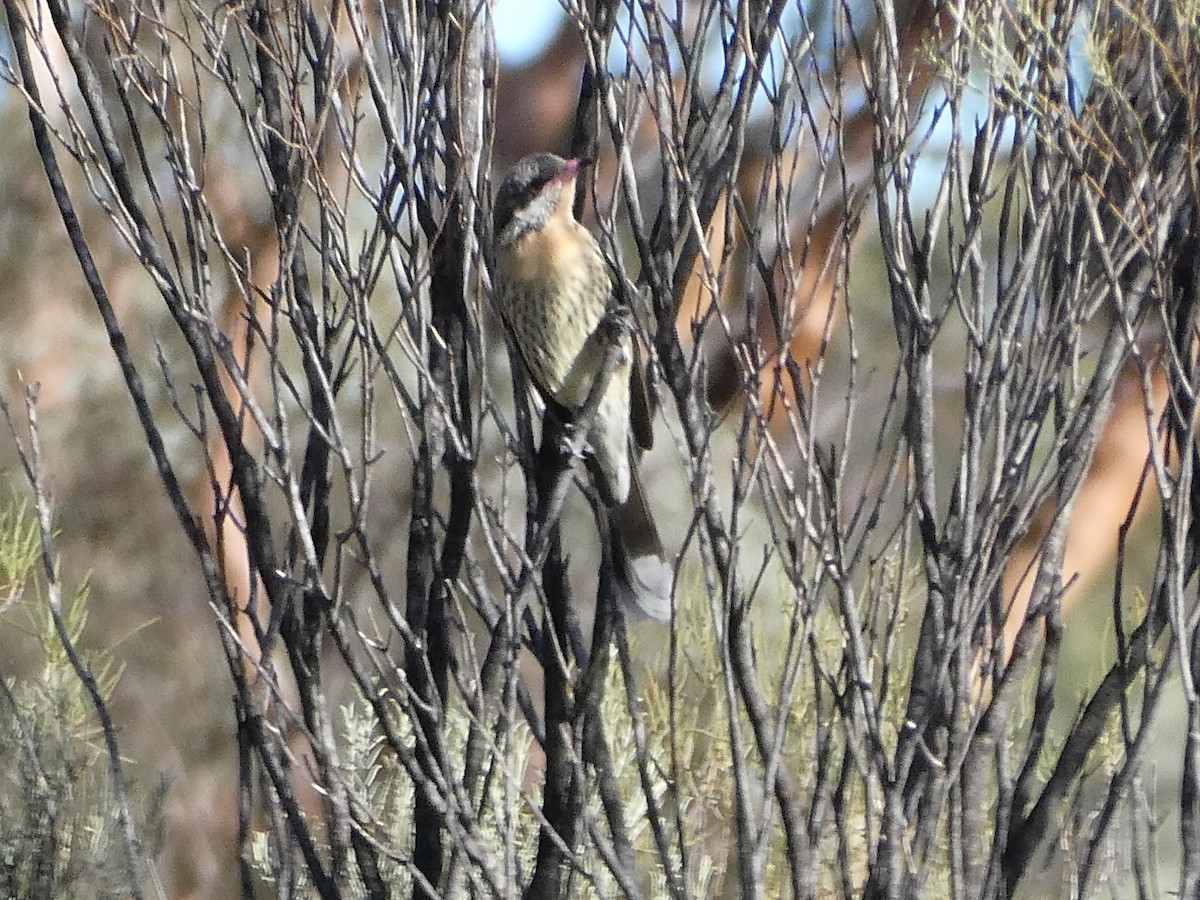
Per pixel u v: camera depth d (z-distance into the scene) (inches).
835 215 351.3
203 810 634.2
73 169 646.5
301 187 249.1
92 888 315.0
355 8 252.7
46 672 334.3
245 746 260.7
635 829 316.5
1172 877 419.2
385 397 621.0
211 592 259.8
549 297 358.9
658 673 389.1
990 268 447.8
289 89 264.4
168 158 253.0
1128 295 255.9
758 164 350.9
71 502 641.0
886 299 615.5
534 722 277.6
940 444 642.2
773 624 373.4
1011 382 257.4
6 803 326.0
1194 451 264.2
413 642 249.9
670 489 610.5
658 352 258.2
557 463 316.2
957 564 249.3
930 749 253.8
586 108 329.4
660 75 259.4
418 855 273.0
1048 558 259.0
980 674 262.4
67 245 645.3
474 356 258.1
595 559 670.5
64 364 645.3
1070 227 253.8
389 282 571.8
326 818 286.7
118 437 648.4
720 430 505.4
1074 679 511.5
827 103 258.7
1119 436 372.5
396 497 629.9
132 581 645.3
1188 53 247.3
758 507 487.2
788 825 254.1
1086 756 264.5
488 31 267.6
